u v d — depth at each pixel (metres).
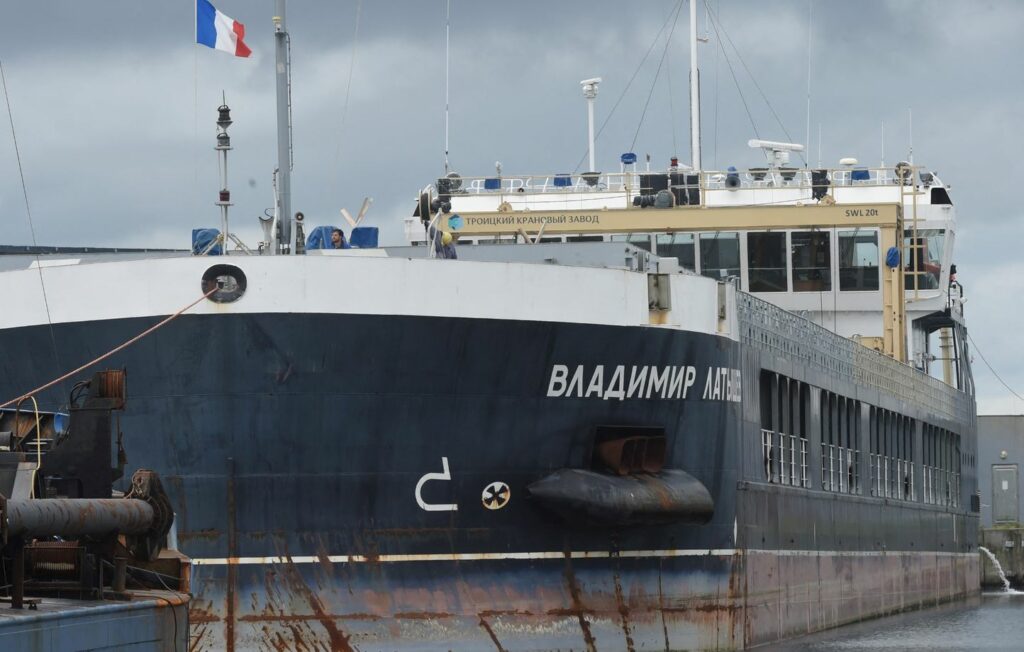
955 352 139.62
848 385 94.88
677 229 108.81
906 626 93.62
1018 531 167.50
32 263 70.75
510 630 59.97
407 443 58.53
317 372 57.50
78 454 41.75
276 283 57.09
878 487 103.31
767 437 76.00
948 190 121.69
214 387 57.50
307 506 57.94
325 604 58.03
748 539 70.81
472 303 58.50
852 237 109.56
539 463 60.56
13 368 60.34
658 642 63.72
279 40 63.56
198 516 57.97
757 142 120.31
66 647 34.62
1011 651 76.88
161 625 38.38
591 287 60.56
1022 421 180.62
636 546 63.09
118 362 58.16
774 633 75.88
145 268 57.72
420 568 58.91
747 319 71.56
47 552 37.72
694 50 127.94
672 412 64.06
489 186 116.94
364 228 73.06
